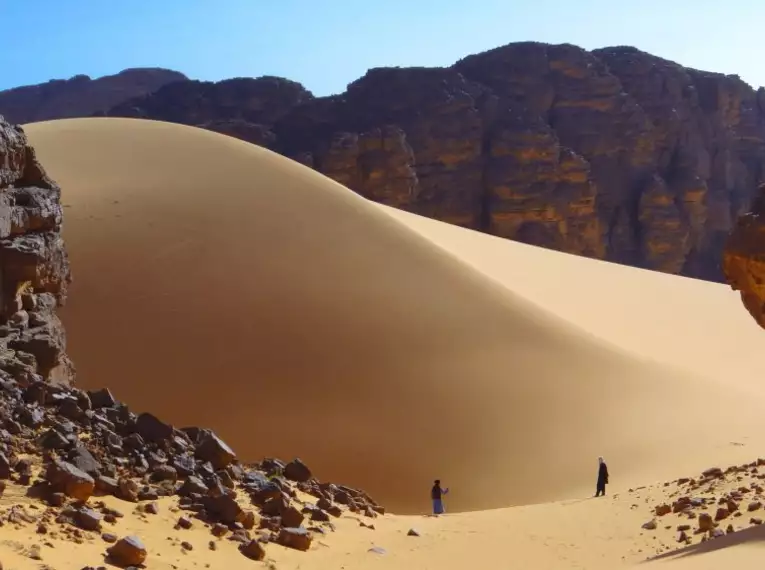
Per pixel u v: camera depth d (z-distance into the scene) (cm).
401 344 3347
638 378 3519
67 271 1655
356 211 4247
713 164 10444
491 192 9156
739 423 3098
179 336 3219
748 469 1792
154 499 1101
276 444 2756
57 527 911
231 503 1109
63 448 1100
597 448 2895
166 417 2861
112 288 3428
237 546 1029
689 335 5012
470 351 3394
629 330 4762
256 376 3058
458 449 2847
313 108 9769
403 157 8919
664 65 10425
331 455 2736
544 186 9106
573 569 1181
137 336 3206
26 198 1507
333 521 1316
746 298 1384
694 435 2952
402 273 3819
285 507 1206
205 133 5038
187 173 4384
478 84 9719
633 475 2630
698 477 1895
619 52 10525
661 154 10025
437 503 2122
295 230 3959
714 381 3791
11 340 1369
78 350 3116
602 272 6181
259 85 10212
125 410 1291
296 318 3372
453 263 4038
